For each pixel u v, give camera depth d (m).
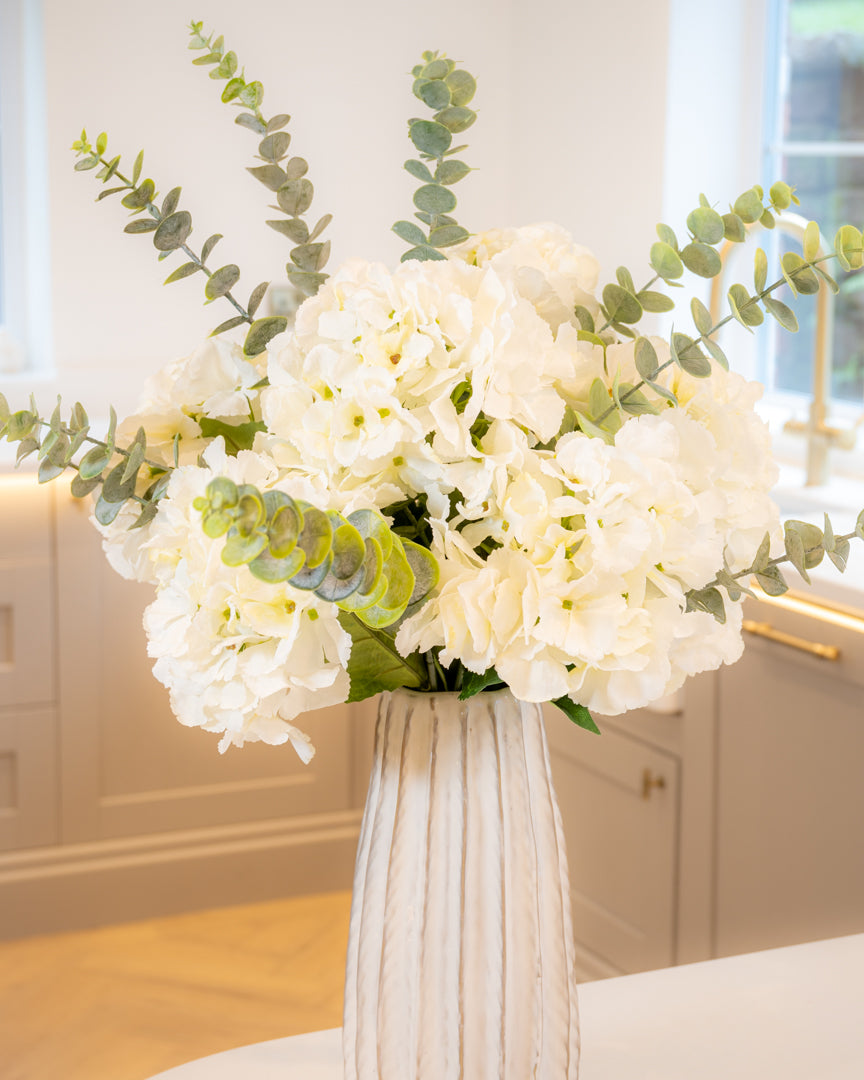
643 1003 1.12
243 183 3.50
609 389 0.80
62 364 3.42
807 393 3.11
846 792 2.05
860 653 1.99
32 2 3.45
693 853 2.36
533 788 0.84
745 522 0.83
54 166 3.35
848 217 2.92
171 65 3.40
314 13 3.51
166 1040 2.65
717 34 3.04
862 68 2.83
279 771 3.29
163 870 3.20
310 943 3.10
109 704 3.11
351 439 0.73
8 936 3.09
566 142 3.41
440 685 0.84
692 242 0.82
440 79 0.85
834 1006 1.10
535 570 0.72
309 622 0.72
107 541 0.88
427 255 0.89
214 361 0.85
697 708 2.32
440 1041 0.82
